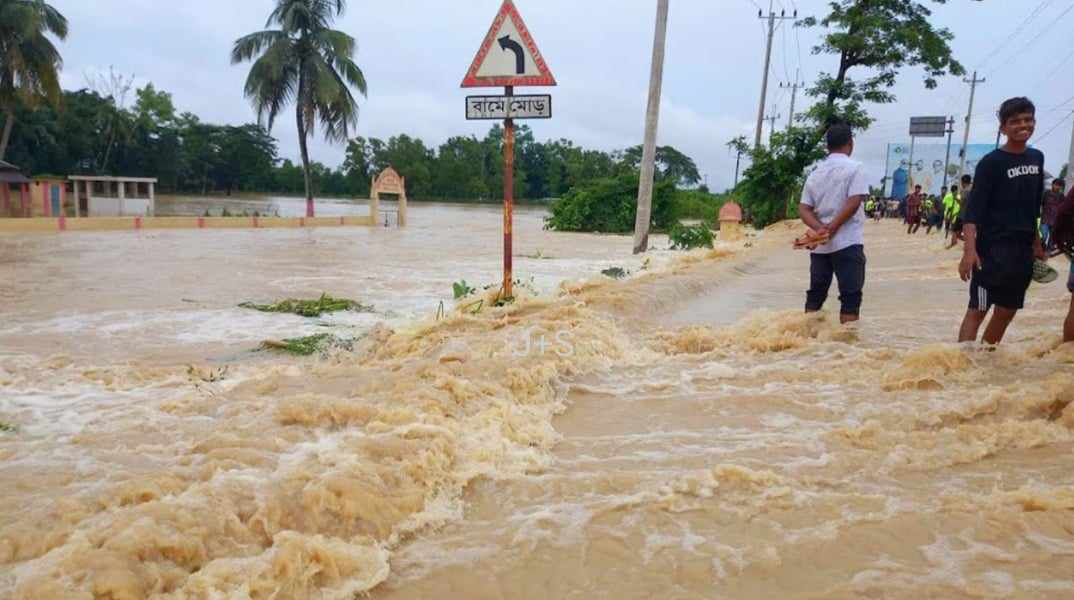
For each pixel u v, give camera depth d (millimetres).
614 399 5086
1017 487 3361
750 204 39031
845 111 34688
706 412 4703
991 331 5582
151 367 6223
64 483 3240
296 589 2516
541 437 4176
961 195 14797
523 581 2664
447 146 99812
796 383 5262
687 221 47344
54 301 9922
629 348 6598
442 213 59562
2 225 25891
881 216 51875
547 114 8562
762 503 3236
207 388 5258
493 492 3447
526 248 22922
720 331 7086
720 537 2949
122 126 63875
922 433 4051
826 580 2605
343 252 19562
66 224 27203
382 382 4812
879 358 5762
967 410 4375
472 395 4637
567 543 2924
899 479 3498
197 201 68750
